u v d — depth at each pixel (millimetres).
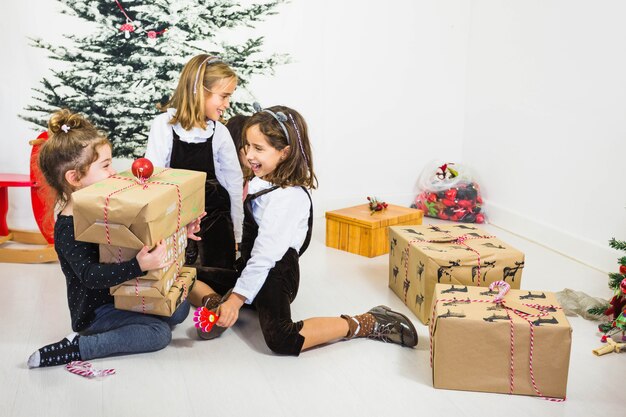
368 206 3170
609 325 2207
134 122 3195
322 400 1788
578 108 2898
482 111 3562
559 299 2422
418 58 3586
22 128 3064
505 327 1766
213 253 2461
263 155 2008
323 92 3457
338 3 3369
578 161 2928
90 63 3066
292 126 2027
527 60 3189
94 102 3121
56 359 1923
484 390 1833
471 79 3643
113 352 1982
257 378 1895
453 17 3586
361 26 3439
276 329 1982
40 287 2523
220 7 3170
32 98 3043
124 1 3033
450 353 1810
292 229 2029
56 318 2258
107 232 1708
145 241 1714
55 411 1717
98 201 1672
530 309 1826
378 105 3582
